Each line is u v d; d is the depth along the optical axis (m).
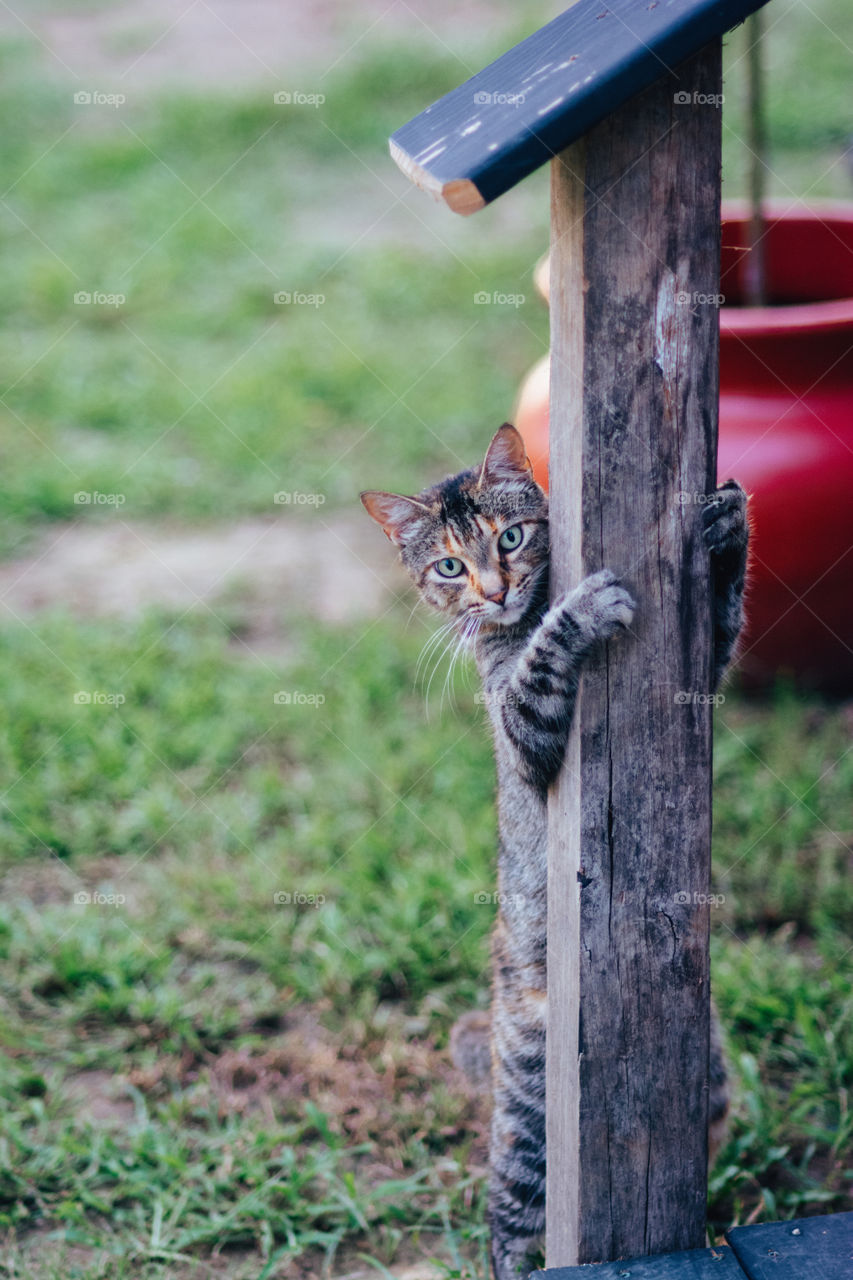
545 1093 2.77
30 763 4.79
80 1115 3.35
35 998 3.75
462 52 12.44
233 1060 3.52
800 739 4.70
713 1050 2.99
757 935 3.88
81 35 13.95
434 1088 3.40
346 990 3.74
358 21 13.62
